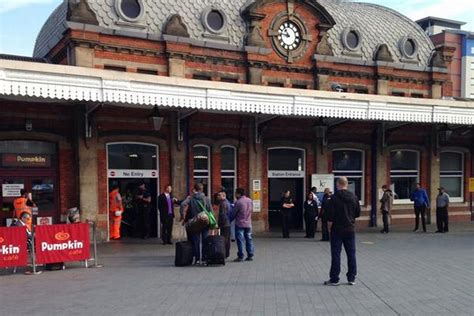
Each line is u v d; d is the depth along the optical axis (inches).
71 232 443.5
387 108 716.0
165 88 554.9
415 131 913.5
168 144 704.4
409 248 567.8
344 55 857.5
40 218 621.3
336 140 839.7
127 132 670.5
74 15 639.8
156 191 700.7
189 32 732.0
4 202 602.5
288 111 641.6
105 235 652.1
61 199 631.8
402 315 273.3
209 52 735.1
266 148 781.3
